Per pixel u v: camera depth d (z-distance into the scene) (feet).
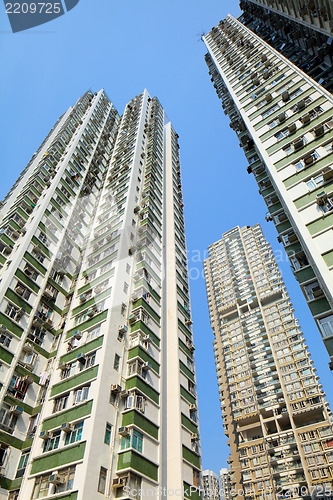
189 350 88.17
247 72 133.69
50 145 144.46
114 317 74.64
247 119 105.19
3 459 60.44
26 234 92.94
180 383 75.92
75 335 75.56
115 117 193.06
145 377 69.67
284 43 145.18
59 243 99.60
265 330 211.82
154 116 184.34
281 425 176.65
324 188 67.72
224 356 220.43
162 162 154.20
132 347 72.18
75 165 130.52
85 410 58.80
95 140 156.56
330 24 92.17
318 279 61.21
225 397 203.00
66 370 70.69
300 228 64.64
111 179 131.54
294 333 199.62
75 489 48.70
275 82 112.37
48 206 104.32
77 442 54.65
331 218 62.39
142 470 55.67
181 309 94.48
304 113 88.43
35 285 85.40
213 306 258.57
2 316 73.46
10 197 122.52
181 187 153.07
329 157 72.49
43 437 60.18
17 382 69.26
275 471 156.97
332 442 149.18
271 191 95.66
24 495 54.08
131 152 140.15
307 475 145.28
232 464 175.11
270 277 240.73
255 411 181.57
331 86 103.45
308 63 120.88
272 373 190.39
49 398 67.41
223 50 172.24
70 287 95.14
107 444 55.77
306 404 167.53
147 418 63.57
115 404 61.67
